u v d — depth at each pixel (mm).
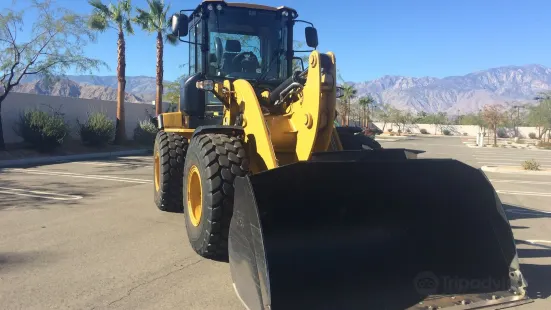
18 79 17359
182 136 7605
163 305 3980
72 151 19250
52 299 4066
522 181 13922
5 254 5316
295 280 3684
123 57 23016
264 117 5039
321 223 3984
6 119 18188
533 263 5148
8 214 7402
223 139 5012
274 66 6797
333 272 3834
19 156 16766
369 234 4129
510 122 60094
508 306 3775
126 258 5207
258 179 3734
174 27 6262
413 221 4301
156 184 8062
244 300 3672
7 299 4051
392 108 78750
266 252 3473
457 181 4301
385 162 3965
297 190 3920
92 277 4613
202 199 4863
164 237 6078
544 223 7535
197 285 4434
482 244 4176
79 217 7215
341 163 3850
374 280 3875
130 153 21375
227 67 6609
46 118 18109
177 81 30141
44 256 5254
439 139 53031
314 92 4543
